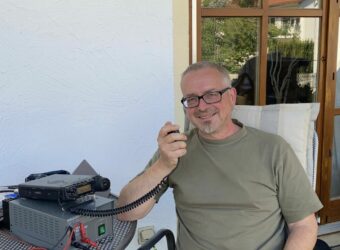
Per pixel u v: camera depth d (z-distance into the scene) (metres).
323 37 2.89
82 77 2.18
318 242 1.64
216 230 1.60
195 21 2.55
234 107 1.83
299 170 1.58
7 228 1.45
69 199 1.28
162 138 1.47
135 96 2.31
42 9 2.05
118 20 2.20
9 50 2.02
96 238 1.31
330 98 2.97
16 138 2.09
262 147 1.61
